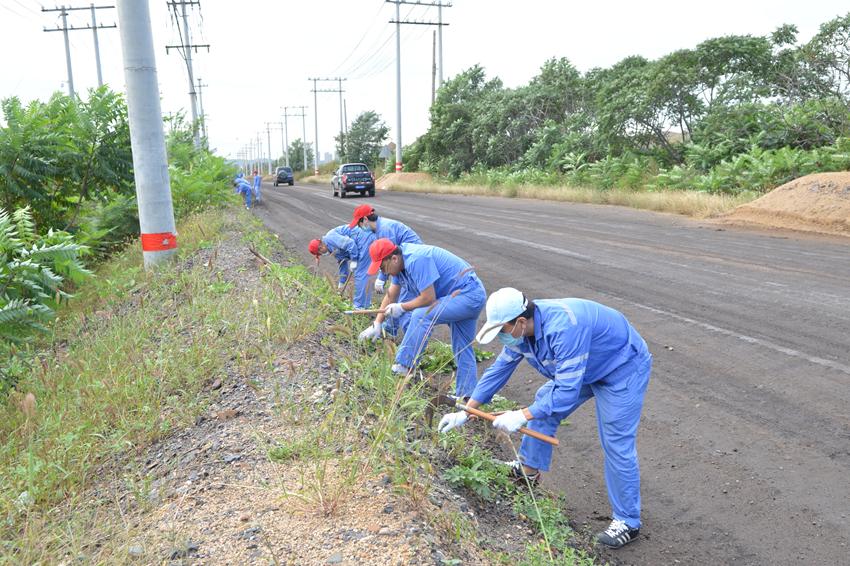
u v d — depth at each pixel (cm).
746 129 2014
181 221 1611
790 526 341
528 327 336
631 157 2353
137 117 983
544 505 360
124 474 377
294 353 527
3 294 599
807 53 2055
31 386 533
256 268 907
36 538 289
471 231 1508
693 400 495
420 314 489
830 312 679
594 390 356
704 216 1559
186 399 471
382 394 424
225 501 321
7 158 1035
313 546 278
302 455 350
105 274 1092
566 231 1436
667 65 2227
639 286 853
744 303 739
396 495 316
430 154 4341
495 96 3731
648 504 375
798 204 1365
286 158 10344
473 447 417
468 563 280
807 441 420
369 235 709
